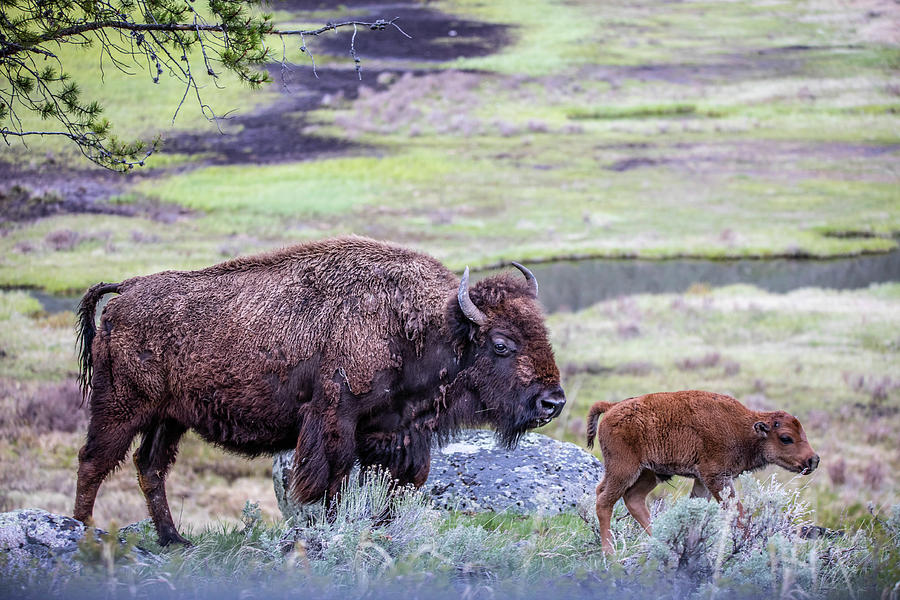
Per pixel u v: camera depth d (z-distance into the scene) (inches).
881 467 2679.6
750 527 832.9
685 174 7381.9
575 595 733.9
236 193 6279.5
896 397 3420.3
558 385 1048.2
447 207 6402.6
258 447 1057.5
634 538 967.6
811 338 4158.5
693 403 951.6
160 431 1063.0
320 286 1030.4
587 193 6870.1
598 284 5059.1
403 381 1046.4
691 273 5295.3
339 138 7716.5
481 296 1055.6
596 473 1395.2
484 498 1315.2
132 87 7155.5
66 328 3784.5
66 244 5044.3
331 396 1001.5
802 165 7618.1
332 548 825.5
